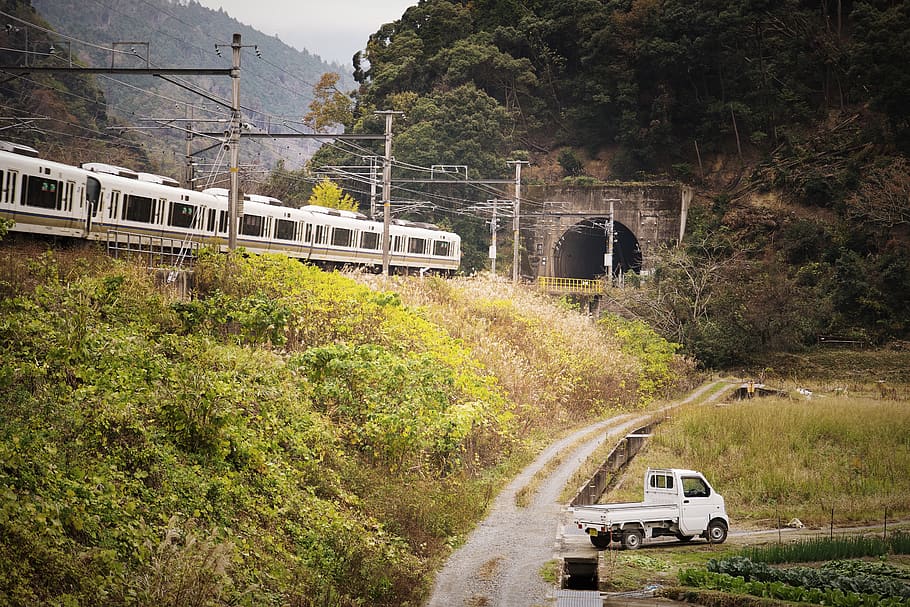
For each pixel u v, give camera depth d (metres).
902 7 92.31
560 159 103.75
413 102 94.06
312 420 23.86
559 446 36.09
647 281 75.31
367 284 40.53
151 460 17.94
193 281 31.55
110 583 13.62
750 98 102.25
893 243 81.38
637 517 23.89
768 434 37.81
